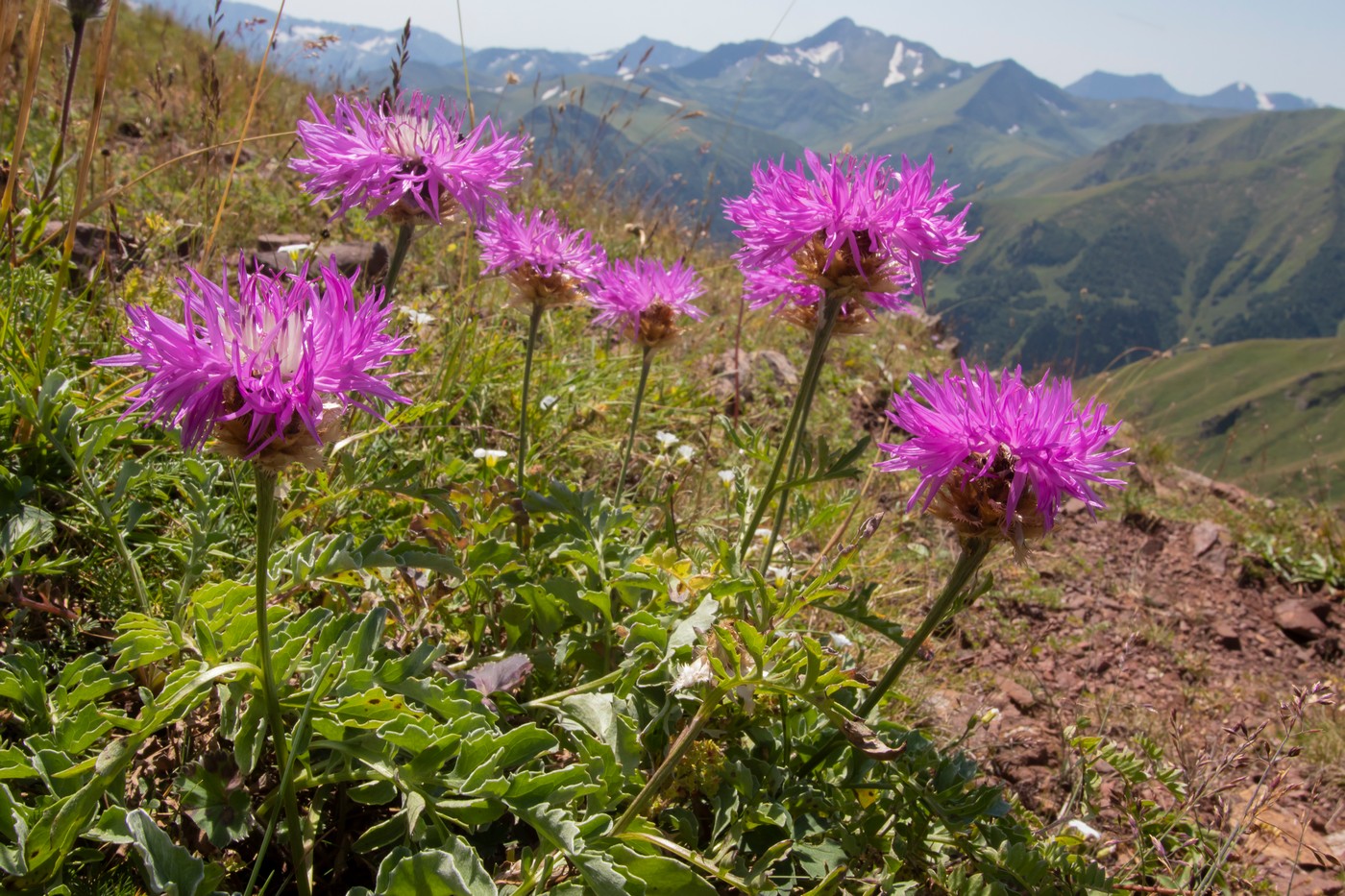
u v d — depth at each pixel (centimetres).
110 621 23
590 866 16
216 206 49
